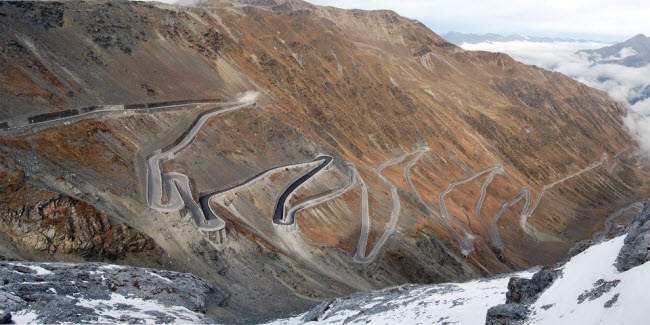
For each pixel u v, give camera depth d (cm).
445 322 3384
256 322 4906
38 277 4106
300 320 4772
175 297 4612
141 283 4650
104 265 4900
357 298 4938
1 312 3225
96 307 3809
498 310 2975
